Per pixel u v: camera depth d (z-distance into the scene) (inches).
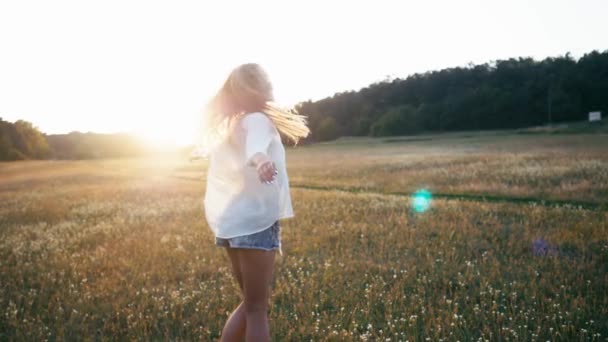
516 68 4854.8
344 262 238.4
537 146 1620.3
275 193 103.0
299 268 224.2
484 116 4335.6
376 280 203.8
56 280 236.1
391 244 277.6
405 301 181.2
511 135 2871.6
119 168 2073.1
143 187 905.5
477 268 217.9
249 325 107.2
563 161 863.1
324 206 446.0
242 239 101.3
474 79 5123.0
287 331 156.4
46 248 324.2
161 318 174.7
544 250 248.4
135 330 162.9
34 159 4106.8
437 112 4594.0
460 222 333.7
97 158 3853.3
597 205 423.5
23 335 162.4
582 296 177.6
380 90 5590.6
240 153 102.3
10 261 291.1
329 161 1489.9
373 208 418.0
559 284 189.8
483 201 482.3
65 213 551.8
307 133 106.6
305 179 880.3
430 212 386.6
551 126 3481.8
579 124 3321.9
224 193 105.5
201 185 914.1
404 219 350.6
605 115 3860.7
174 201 600.4
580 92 4111.7
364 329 159.2
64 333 163.8
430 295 187.9
